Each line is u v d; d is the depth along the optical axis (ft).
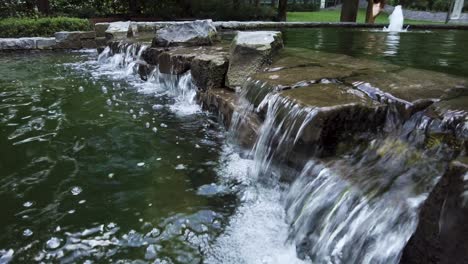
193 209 6.92
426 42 20.16
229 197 7.35
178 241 6.07
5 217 6.66
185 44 17.10
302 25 33.86
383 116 6.76
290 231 6.29
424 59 13.48
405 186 5.29
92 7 44.24
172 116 12.10
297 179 6.84
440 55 14.62
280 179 7.47
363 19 56.75
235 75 11.69
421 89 7.19
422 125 6.11
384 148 6.30
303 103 6.94
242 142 9.12
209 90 11.98
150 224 6.47
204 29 17.62
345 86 8.06
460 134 5.48
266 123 8.17
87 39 28.91
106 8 45.98
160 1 45.55
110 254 5.75
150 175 8.23
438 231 3.86
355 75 8.79
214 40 18.17
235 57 11.73
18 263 5.55
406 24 34.68
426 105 6.42
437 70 11.22
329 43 19.71
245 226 6.46
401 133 6.37
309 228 6.04
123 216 6.70
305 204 6.34
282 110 7.54
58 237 6.13
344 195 5.66
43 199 7.26
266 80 9.05
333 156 6.62
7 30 29.27
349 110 6.54
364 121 6.68
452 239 3.69
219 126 11.02
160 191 7.55
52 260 5.61
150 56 17.33
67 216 6.70
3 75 18.81
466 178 3.60
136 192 7.52
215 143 9.94
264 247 5.95
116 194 7.44
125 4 46.14
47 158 9.09
